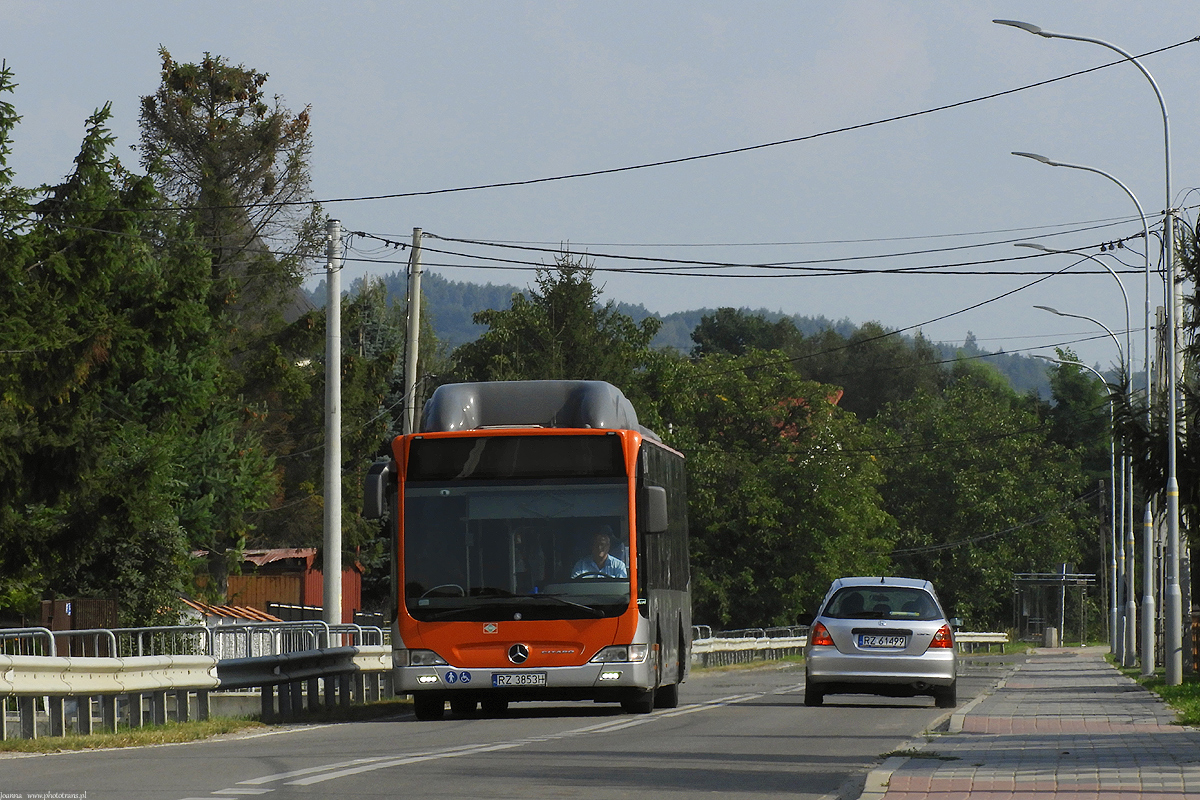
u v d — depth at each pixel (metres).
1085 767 30.31
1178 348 83.06
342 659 58.25
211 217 152.75
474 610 49.78
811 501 177.62
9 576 87.88
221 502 109.12
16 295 84.81
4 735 38.00
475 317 157.88
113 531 89.00
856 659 58.06
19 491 86.31
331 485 81.75
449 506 50.62
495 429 51.41
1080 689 73.88
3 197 86.00
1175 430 78.44
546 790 27.30
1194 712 48.41
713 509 176.88
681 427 178.88
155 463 89.69
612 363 157.00
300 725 48.84
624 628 49.88
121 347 88.69
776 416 185.38
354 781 28.52
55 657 38.97
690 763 33.22
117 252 90.75
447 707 62.16
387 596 172.88
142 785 27.78
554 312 156.75
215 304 135.88
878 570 188.62
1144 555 93.50
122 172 92.38
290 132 160.50
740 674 109.50
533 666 49.66
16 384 83.88
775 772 31.66
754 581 179.38
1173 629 75.56
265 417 137.75
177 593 95.62
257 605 152.88
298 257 158.38
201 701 47.81
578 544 50.34
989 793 26.20
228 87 159.00
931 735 40.47
